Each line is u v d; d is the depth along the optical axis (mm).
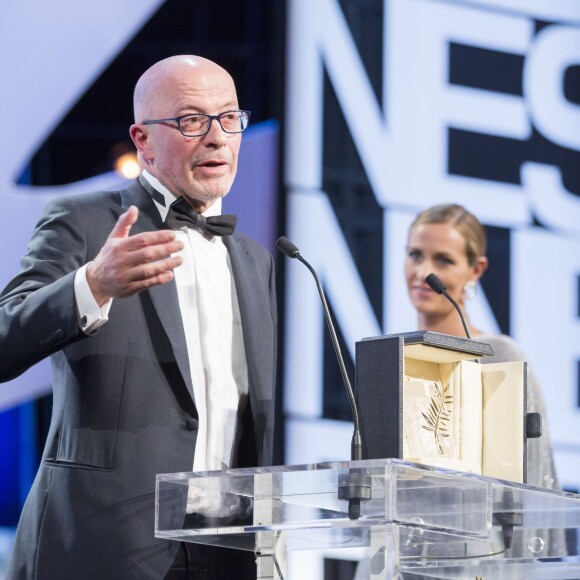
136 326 4062
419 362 3758
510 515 3557
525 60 8930
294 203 8148
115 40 7816
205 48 8125
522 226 8750
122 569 3832
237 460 4254
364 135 8391
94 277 3568
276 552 3609
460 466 3635
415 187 8484
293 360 7980
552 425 8609
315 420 7977
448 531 3152
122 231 3572
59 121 7625
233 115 4355
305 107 8250
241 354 4344
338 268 8188
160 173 4348
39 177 7543
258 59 8227
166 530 3441
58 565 3865
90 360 3986
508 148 8797
